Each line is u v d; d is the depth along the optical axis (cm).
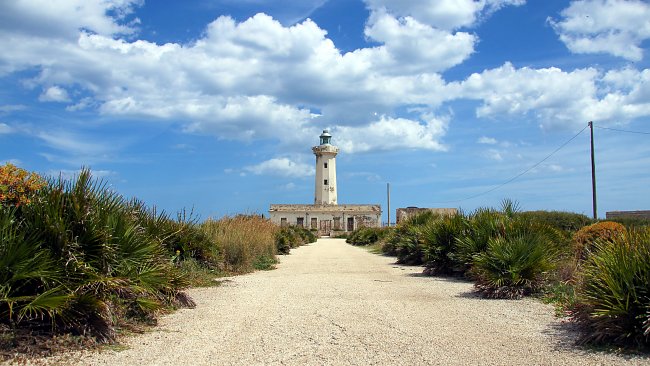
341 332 822
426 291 1323
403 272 1878
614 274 727
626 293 705
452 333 813
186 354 686
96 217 810
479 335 798
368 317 952
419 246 2169
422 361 654
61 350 666
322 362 651
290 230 4472
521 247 1225
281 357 674
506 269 1216
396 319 933
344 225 8469
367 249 3844
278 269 2034
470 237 1606
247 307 1069
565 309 915
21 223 745
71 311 705
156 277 889
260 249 2219
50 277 697
